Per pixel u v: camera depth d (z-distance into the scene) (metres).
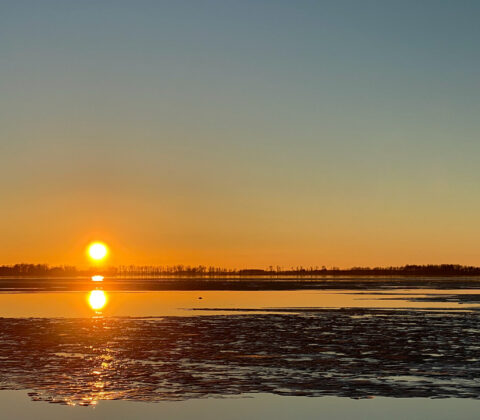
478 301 81.19
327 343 38.59
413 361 31.67
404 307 69.62
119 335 42.84
